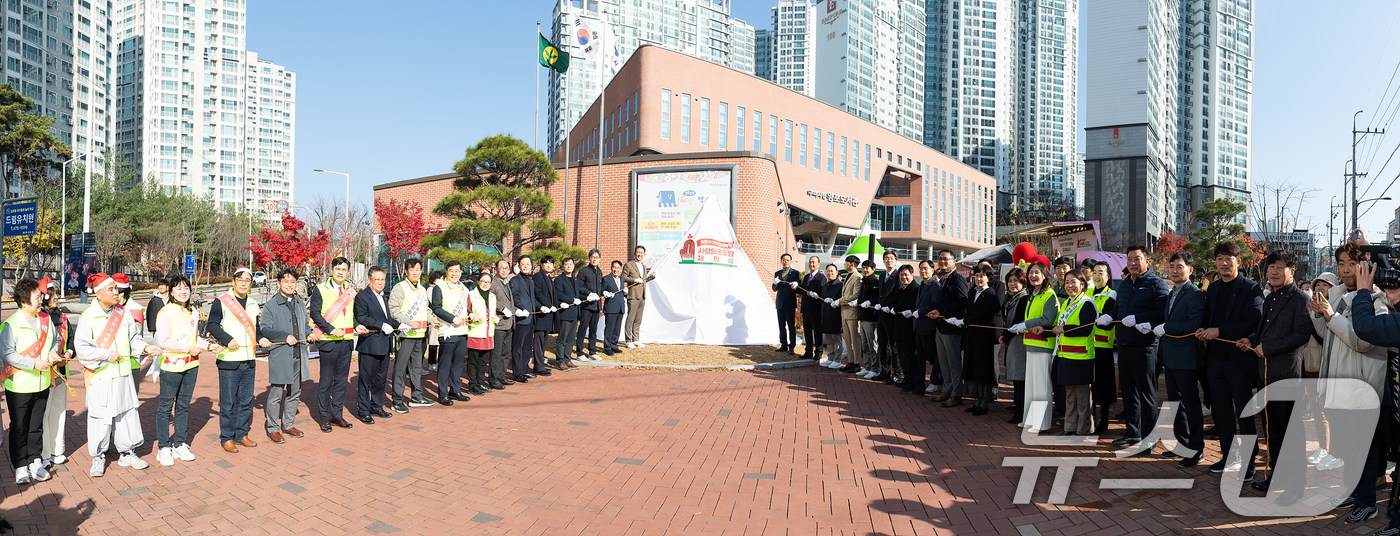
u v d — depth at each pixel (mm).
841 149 56969
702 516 4734
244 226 56656
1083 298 6703
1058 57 177375
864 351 10922
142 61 118312
